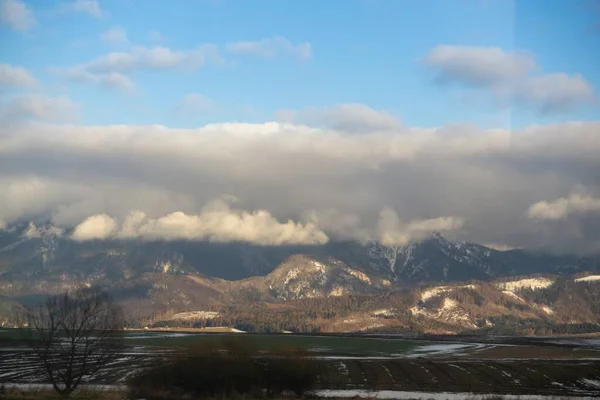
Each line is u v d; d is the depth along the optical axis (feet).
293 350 383.04
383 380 510.58
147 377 353.92
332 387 449.89
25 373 488.44
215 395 349.61
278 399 346.74
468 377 542.57
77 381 332.19
